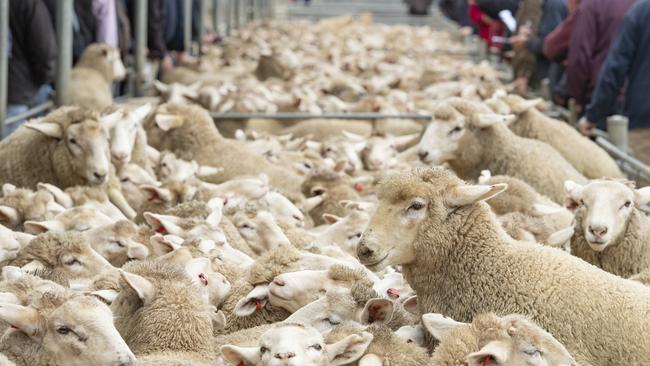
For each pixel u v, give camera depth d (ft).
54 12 64.28
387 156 55.36
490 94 69.05
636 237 34.65
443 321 26.20
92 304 26.27
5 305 25.88
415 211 29.78
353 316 28.96
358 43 122.42
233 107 66.08
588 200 34.50
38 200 39.47
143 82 81.82
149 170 49.01
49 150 44.78
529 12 87.15
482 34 110.22
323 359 24.73
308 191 46.01
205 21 122.01
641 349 27.37
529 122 52.90
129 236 36.04
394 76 85.05
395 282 32.60
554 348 24.31
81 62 67.77
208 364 26.63
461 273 29.78
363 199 45.62
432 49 122.11
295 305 30.68
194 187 42.37
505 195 38.70
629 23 54.49
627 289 28.45
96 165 43.57
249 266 33.35
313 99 69.67
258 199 42.45
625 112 56.54
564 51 67.72
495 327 24.89
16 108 57.41
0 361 25.21
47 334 25.93
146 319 28.09
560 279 28.73
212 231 35.53
